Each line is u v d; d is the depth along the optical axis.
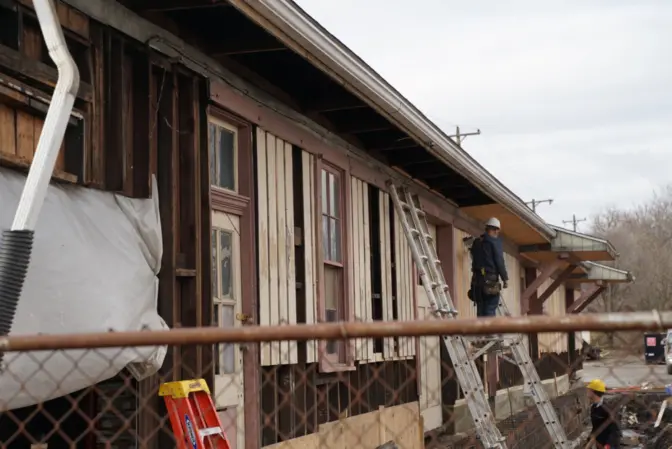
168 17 7.94
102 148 7.04
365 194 13.12
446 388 16.03
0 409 5.32
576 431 19.20
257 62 9.55
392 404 13.20
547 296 25.50
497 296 14.23
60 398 7.32
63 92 5.30
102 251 6.48
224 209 8.97
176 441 6.57
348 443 11.32
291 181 10.48
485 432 11.64
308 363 10.39
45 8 5.39
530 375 12.54
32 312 5.62
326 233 11.70
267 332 3.66
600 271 30.73
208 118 8.34
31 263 5.69
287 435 9.74
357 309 12.38
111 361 5.46
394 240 14.25
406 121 11.31
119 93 7.21
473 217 19.14
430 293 12.96
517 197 18.34
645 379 4.62
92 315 6.09
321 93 10.67
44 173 5.15
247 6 7.51
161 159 7.79
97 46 7.02
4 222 5.52
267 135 9.90
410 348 14.32
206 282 8.06
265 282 9.57
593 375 28.92
